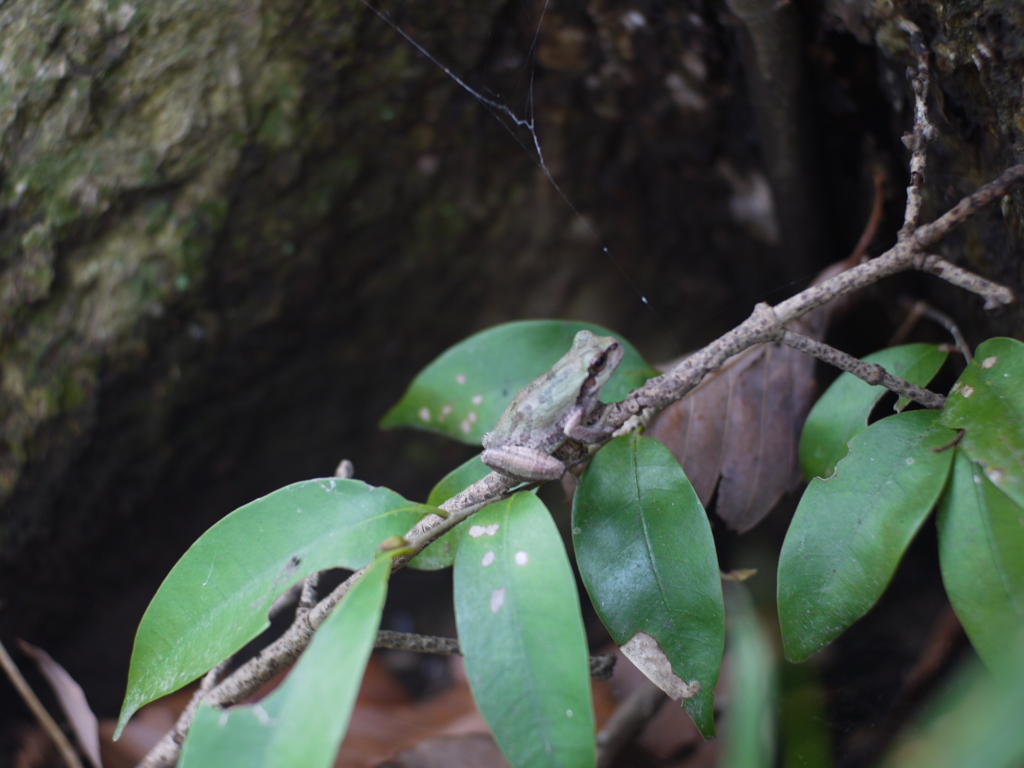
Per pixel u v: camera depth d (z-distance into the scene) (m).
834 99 0.36
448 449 0.50
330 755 0.26
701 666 0.29
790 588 0.29
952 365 0.38
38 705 0.37
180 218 0.40
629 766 0.37
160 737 0.41
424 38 0.39
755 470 0.35
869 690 0.36
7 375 0.39
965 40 0.30
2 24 0.37
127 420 0.41
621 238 0.45
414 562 0.31
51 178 0.38
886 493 0.29
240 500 0.47
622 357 0.34
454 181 0.43
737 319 0.46
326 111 0.40
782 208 0.39
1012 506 0.28
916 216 0.30
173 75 0.38
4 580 0.41
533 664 0.28
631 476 0.31
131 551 0.44
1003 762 0.22
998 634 0.28
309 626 0.31
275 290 0.42
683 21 0.36
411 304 0.45
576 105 0.41
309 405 0.46
